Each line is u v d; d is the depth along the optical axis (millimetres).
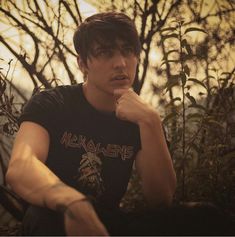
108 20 1106
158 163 1109
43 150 1018
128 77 1124
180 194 1677
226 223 867
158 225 849
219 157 1692
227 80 1790
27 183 837
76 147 1118
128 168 1189
